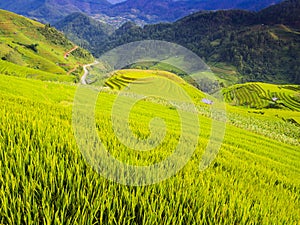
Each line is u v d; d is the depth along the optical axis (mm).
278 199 5480
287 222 3852
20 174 3203
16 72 139750
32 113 7734
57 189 2998
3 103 9695
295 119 68125
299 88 148625
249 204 3893
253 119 55375
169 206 3164
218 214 3244
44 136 4910
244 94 130375
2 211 2604
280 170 11820
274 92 135875
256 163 11172
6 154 3609
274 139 34688
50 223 2453
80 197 2914
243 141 23469
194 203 3408
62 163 3568
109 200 2998
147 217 2818
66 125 6543
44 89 32719
